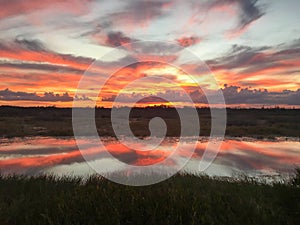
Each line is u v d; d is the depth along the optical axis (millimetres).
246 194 5059
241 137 21219
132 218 3723
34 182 5969
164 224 3584
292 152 14398
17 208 4148
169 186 5523
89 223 3568
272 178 8672
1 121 30875
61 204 4027
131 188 4852
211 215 3879
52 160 11555
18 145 16078
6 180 6125
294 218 3951
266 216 3859
